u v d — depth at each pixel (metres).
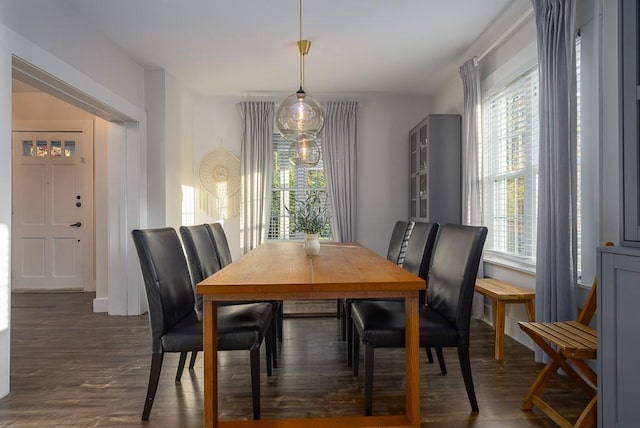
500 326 2.66
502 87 3.33
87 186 5.17
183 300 2.15
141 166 3.99
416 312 1.73
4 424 1.85
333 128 4.92
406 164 5.04
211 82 4.48
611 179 2.15
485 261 3.58
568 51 2.30
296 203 5.10
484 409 1.97
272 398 2.11
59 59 2.71
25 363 2.63
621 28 1.52
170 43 3.46
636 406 1.35
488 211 3.66
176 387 2.25
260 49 3.58
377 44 3.48
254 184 4.89
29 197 5.17
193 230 2.56
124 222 3.96
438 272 2.22
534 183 2.97
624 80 1.50
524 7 2.86
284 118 2.79
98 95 3.20
